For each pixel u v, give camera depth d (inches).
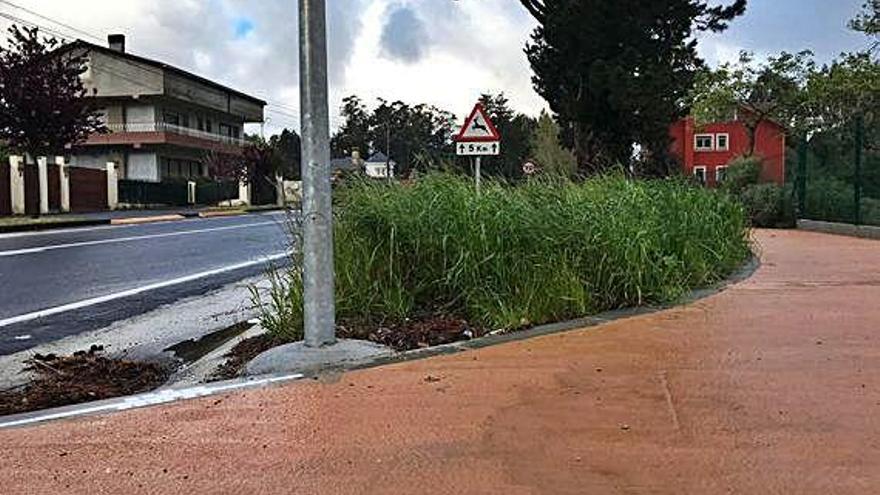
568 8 721.6
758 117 1612.9
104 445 132.3
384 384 165.6
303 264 200.7
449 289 238.1
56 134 997.2
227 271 427.8
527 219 250.5
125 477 117.6
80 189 1325.0
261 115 2440.9
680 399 149.5
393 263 238.2
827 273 335.9
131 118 1946.4
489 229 241.1
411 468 118.5
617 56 737.0
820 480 110.3
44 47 1027.3
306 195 192.9
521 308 227.3
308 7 191.6
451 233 239.0
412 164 305.0
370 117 2488.9
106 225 901.8
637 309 245.9
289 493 110.6
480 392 157.2
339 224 242.1
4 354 227.8
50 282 377.1
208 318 284.2
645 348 192.4
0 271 416.8
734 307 248.1
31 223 808.9
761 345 193.5
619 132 751.7
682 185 382.9
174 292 349.1
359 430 136.4
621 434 130.6
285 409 149.9
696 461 118.1
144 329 264.5
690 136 2041.1
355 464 120.8
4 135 989.8
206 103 2100.1
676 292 262.5
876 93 1327.5
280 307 221.3
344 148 2463.1
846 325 216.5
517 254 241.4
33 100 970.1
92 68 1878.7
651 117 728.3
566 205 270.5
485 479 113.4
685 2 744.3
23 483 116.1
